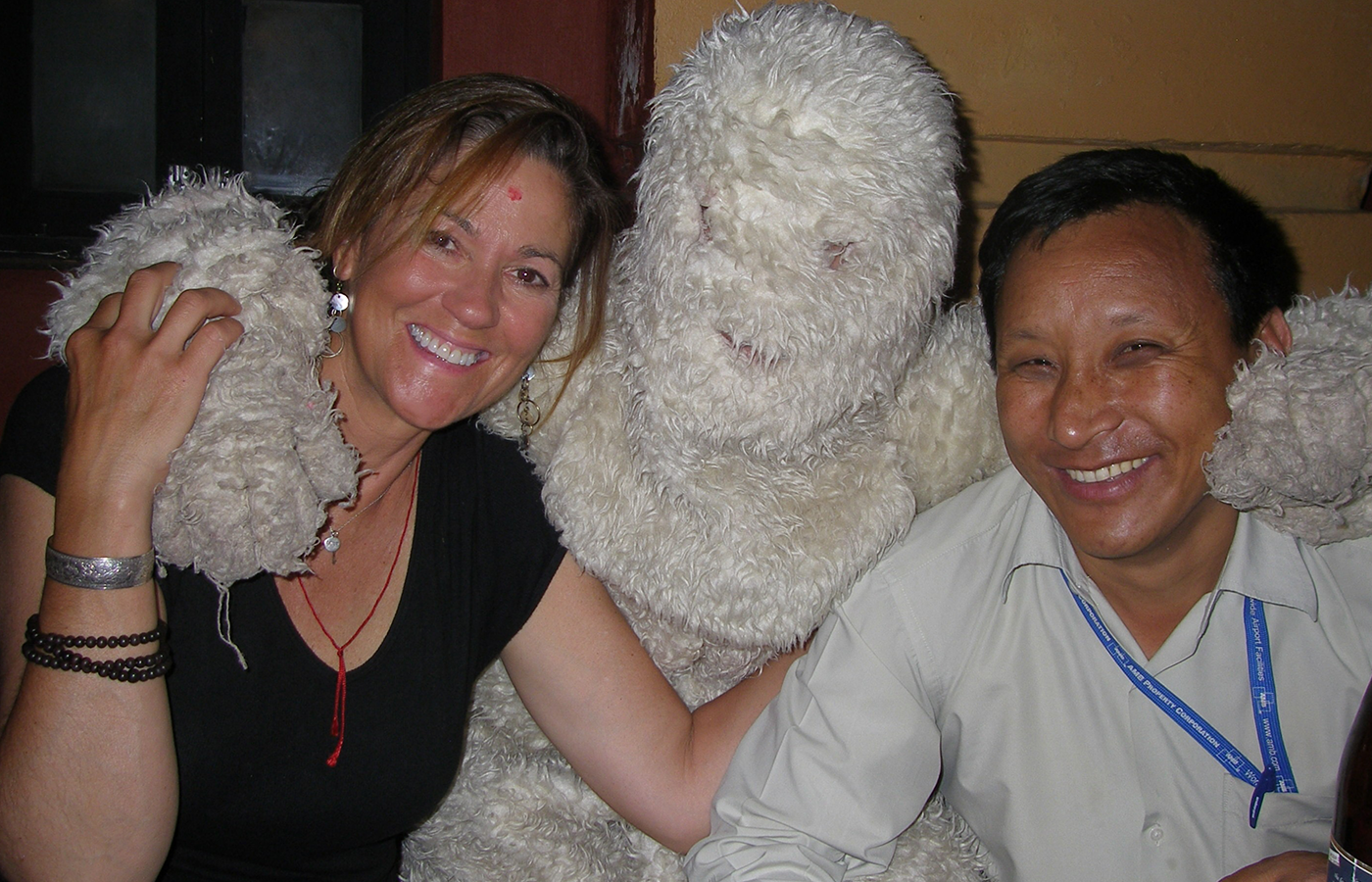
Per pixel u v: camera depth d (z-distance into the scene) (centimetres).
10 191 206
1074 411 82
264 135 215
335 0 211
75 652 77
